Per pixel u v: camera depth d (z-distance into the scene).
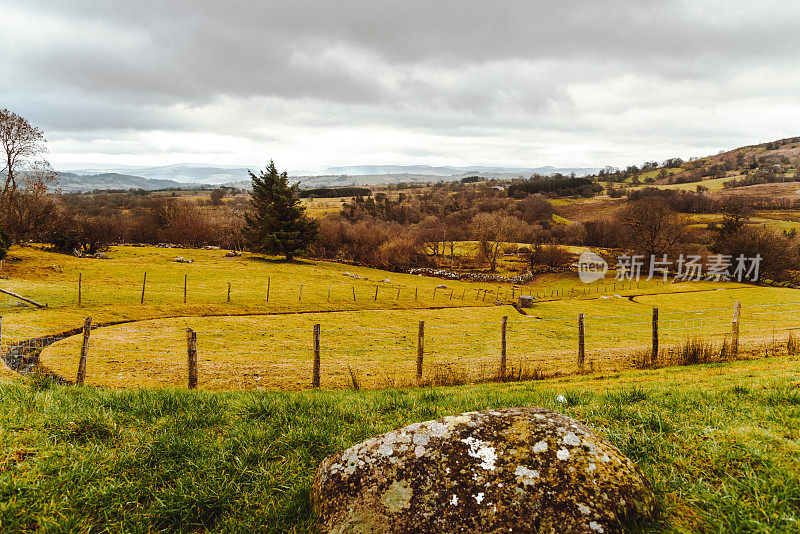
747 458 4.82
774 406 6.62
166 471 5.02
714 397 7.39
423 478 3.97
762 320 44.97
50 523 3.98
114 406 7.11
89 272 56.62
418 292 68.50
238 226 115.19
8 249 57.88
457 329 41.47
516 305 65.31
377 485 4.02
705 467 4.82
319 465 4.81
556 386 13.56
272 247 86.44
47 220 75.44
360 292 61.59
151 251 85.50
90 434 5.83
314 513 4.18
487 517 3.61
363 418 7.11
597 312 57.41
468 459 4.07
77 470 4.82
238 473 5.17
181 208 116.94
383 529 3.71
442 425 4.52
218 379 20.72
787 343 18.91
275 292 54.69
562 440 4.19
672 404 7.12
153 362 23.25
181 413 6.94
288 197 87.81
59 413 6.23
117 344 26.70
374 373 22.31
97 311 36.47
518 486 3.79
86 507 4.37
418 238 115.38
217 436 6.18
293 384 20.09
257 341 31.16
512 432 4.33
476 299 68.81
